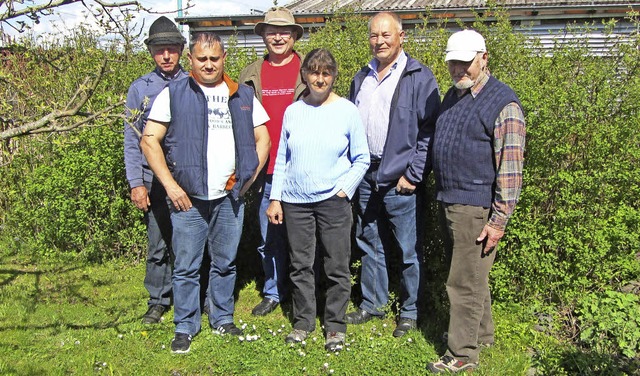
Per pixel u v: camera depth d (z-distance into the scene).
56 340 3.88
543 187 4.04
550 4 10.57
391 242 4.38
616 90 4.04
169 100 3.47
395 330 3.93
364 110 3.83
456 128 3.18
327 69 3.44
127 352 3.70
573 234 3.99
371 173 3.86
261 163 3.78
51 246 5.59
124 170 5.24
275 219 3.76
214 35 3.50
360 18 6.91
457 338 3.35
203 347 3.73
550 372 3.44
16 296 4.62
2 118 2.65
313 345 3.74
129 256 5.42
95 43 5.88
